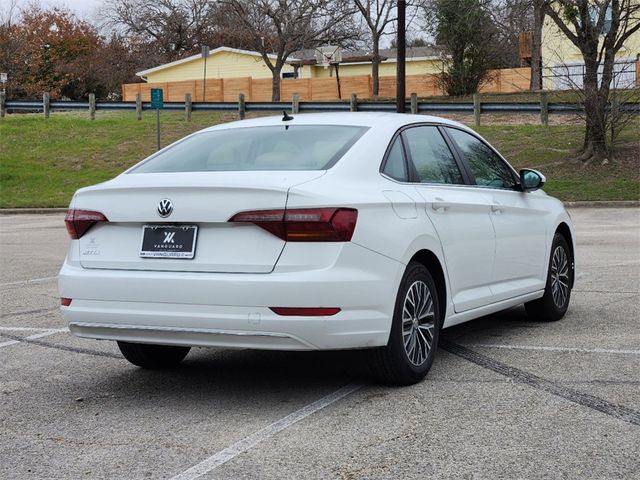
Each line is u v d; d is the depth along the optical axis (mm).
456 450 4359
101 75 68938
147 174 5570
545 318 7750
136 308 5160
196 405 5324
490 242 6531
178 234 5137
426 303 5691
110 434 4785
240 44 66562
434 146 6344
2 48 61344
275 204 4922
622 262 11695
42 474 4176
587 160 26000
